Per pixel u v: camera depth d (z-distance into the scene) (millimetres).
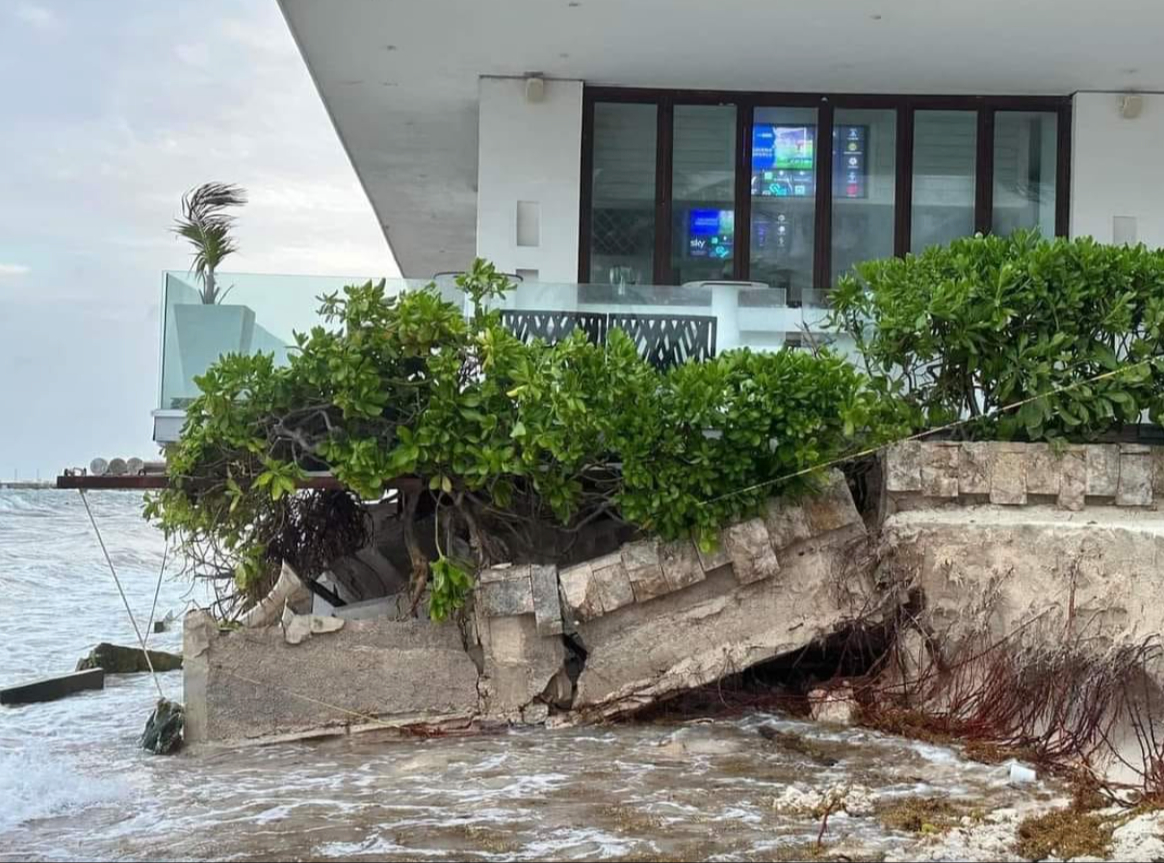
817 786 7117
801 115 13469
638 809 6707
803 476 9125
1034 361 9312
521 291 10086
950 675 8656
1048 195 13383
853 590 9172
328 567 10672
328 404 9102
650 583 9016
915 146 13445
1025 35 11789
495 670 8891
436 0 11273
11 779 7652
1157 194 13188
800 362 9203
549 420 8906
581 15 11570
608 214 13383
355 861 5945
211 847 6219
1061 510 9172
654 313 10133
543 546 9703
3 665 14062
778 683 9930
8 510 48438
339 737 8680
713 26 11750
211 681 8602
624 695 8930
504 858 5918
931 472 9281
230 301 9758
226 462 9227
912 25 11594
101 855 6137
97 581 25188
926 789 6988
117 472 10125
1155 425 9797
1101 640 7848
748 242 13328
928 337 9477
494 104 13281
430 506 10047
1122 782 6910
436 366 8938
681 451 8969
